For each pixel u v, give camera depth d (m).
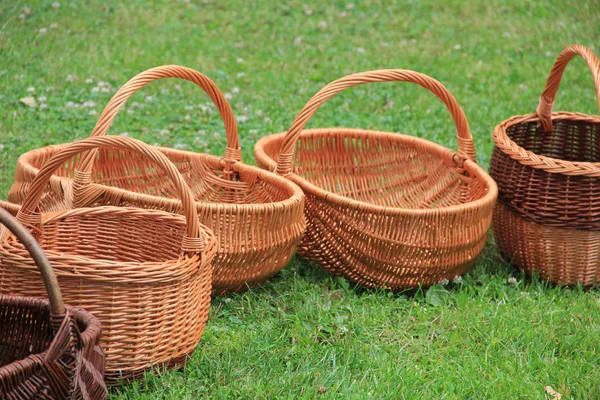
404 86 6.88
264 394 2.83
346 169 4.65
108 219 3.29
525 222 3.88
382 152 4.66
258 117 5.98
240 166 3.98
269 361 3.04
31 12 7.52
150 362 2.74
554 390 3.02
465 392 2.96
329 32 8.24
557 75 4.17
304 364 3.04
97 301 2.61
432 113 6.31
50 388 2.24
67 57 6.71
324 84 6.89
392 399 2.87
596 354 3.27
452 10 9.04
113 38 7.32
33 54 6.66
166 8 8.29
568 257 3.84
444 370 3.11
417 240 3.55
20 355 2.65
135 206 3.31
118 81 6.42
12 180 4.61
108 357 2.66
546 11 9.03
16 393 2.20
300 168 4.53
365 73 3.84
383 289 3.70
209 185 4.08
